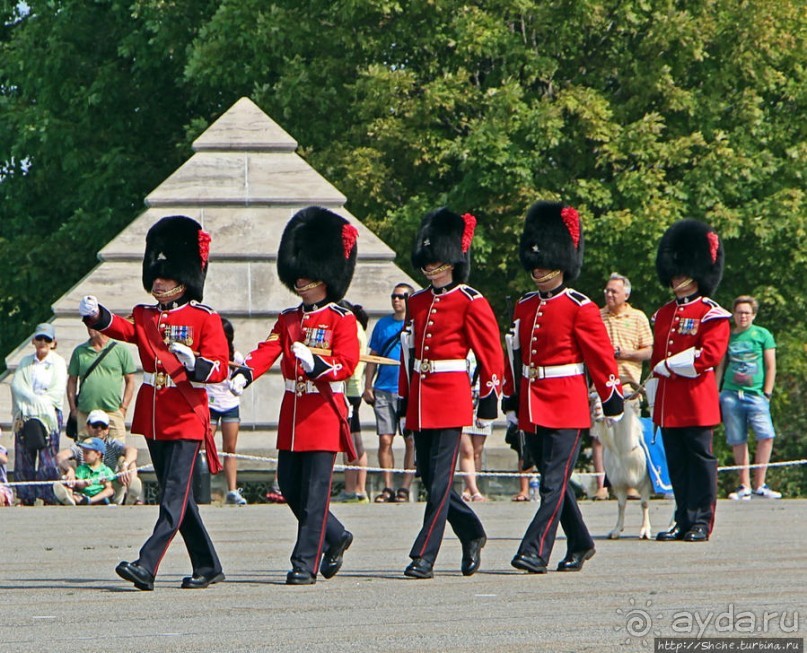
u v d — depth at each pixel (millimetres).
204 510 74188
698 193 114688
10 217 138375
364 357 46938
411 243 115625
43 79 133375
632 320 74750
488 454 91062
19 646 32531
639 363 74625
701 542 55969
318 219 45656
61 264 131750
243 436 90812
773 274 120000
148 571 42000
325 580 44625
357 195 118438
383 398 79250
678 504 57531
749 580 43781
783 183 120188
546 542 45875
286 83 122125
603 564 48469
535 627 34750
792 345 123062
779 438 154250
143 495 89062
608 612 37188
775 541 56344
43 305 135250
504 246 117500
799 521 65562
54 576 46250
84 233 131125
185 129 129125
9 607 38969
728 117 120812
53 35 133750
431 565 44875
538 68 116250
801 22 119875
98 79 131375
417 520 66312
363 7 119000
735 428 81000
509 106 113000
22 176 137875
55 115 134625
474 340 45625
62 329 93000
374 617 36688
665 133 119812
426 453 46219
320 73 123312
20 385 79688
